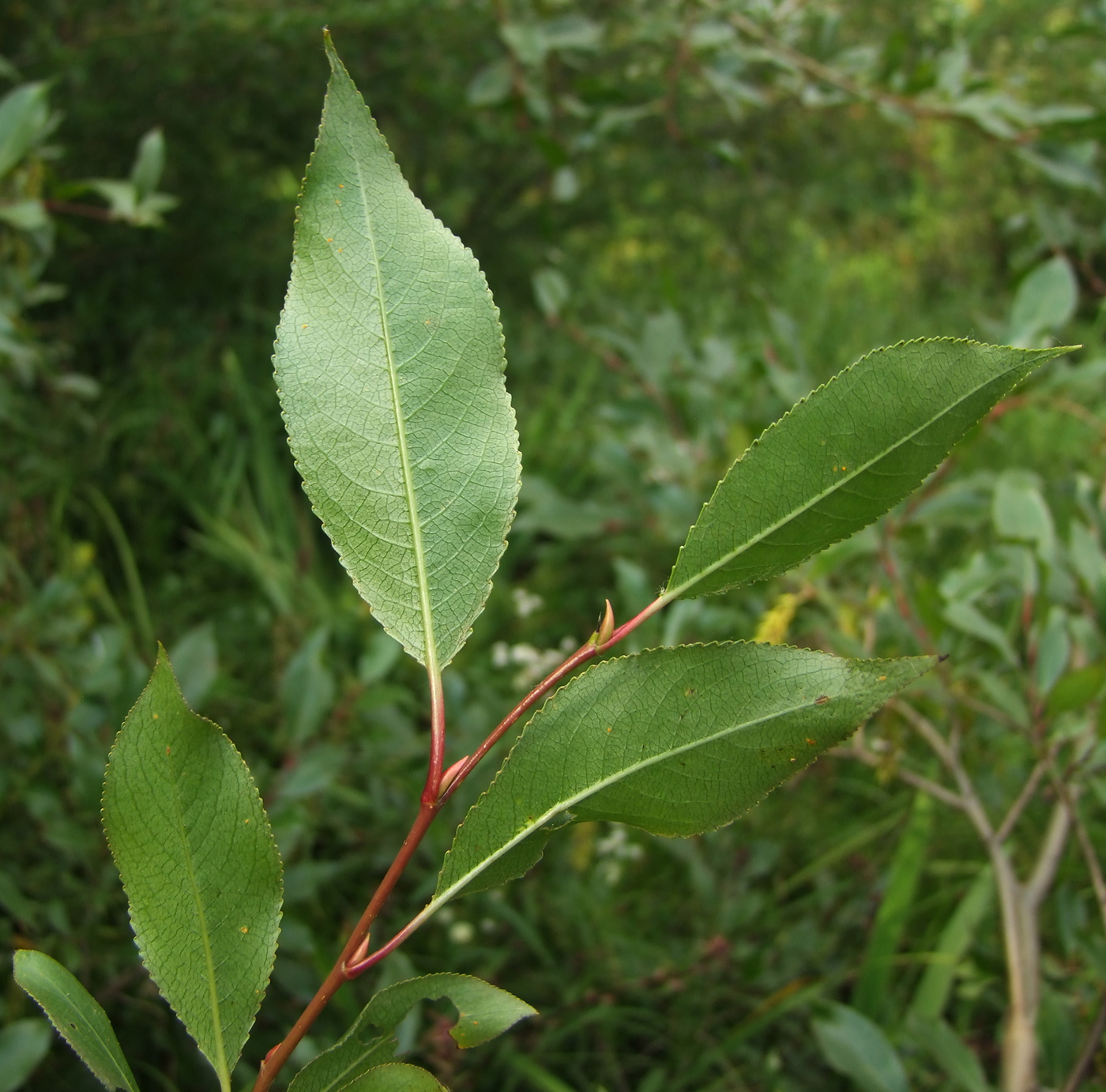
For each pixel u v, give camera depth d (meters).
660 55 0.88
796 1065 0.69
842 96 0.76
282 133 1.57
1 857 0.67
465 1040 0.19
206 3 1.23
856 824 0.88
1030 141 0.70
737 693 0.19
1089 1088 0.47
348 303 0.20
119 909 0.64
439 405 0.20
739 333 1.91
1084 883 0.76
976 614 0.50
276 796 0.63
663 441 0.98
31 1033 0.44
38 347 0.77
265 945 0.19
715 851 0.80
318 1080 0.19
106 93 1.37
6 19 1.17
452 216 1.68
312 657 0.66
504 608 1.19
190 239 1.55
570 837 0.80
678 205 1.98
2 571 0.78
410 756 0.78
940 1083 0.65
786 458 0.19
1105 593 0.50
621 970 0.73
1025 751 0.78
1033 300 0.61
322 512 0.20
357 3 1.24
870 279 2.32
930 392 0.19
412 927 0.19
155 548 1.23
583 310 1.89
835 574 0.66
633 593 0.76
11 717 0.68
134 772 0.19
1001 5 1.77
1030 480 0.52
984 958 0.60
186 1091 0.64
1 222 0.62
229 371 1.42
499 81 0.79
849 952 0.77
